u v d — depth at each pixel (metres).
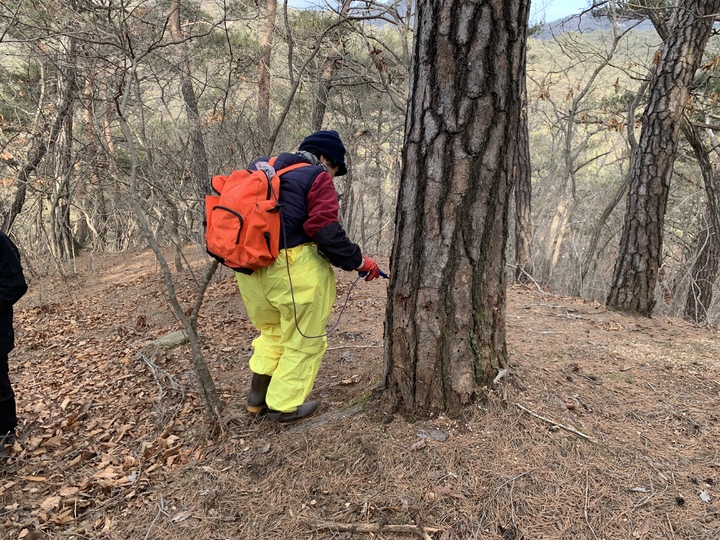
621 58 8.80
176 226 7.62
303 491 2.25
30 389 4.28
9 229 8.90
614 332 4.29
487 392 2.51
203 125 7.83
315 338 2.64
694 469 2.21
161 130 9.18
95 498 2.49
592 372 3.15
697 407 2.73
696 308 7.93
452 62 2.13
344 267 2.55
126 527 2.25
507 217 2.40
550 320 4.66
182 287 7.49
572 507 2.01
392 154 10.83
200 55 8.11
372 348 3.79
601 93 12.84
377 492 2.15
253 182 2.36
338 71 8.13
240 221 2.33
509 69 2.16
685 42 4.84
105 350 5.18
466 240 2.31
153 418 3.26
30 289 9.16
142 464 2.70
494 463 2.20
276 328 2.79
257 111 8.54
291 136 9.91
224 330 5.11
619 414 2.62
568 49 7.63
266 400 2.71
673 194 12.05
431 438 2.35
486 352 2.50
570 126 9.73
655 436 2.45
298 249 2.47
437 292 2.36
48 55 5.40
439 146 2.22
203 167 7.55
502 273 2.46
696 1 4.73
